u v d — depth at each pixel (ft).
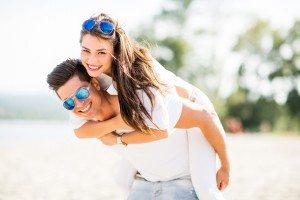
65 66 10.23
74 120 10.82
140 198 11.14
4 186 29.68
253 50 173.06
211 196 10.50
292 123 170.40
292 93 172.14
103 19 9.69
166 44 161.58
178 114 9.98
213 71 165.89
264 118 168.35
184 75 163.63
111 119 10.35
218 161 12.06
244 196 27.30
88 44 9.67
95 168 39.50
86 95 10.08
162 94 9.75
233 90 169.89
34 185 30.32
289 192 28.71
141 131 9.70
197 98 11.23
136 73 9.63
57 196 26.76
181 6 163.02
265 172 38.34
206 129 10.54
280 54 174.09
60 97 10.40
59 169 38.37
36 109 169.99
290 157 51.70
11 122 158.20
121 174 11.98
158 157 10.62
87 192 28.09
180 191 10.77
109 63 9.79
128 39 9.84
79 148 59.16
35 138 81.30
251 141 85.66
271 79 172.96
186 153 10.85
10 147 56.90
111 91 10.33
